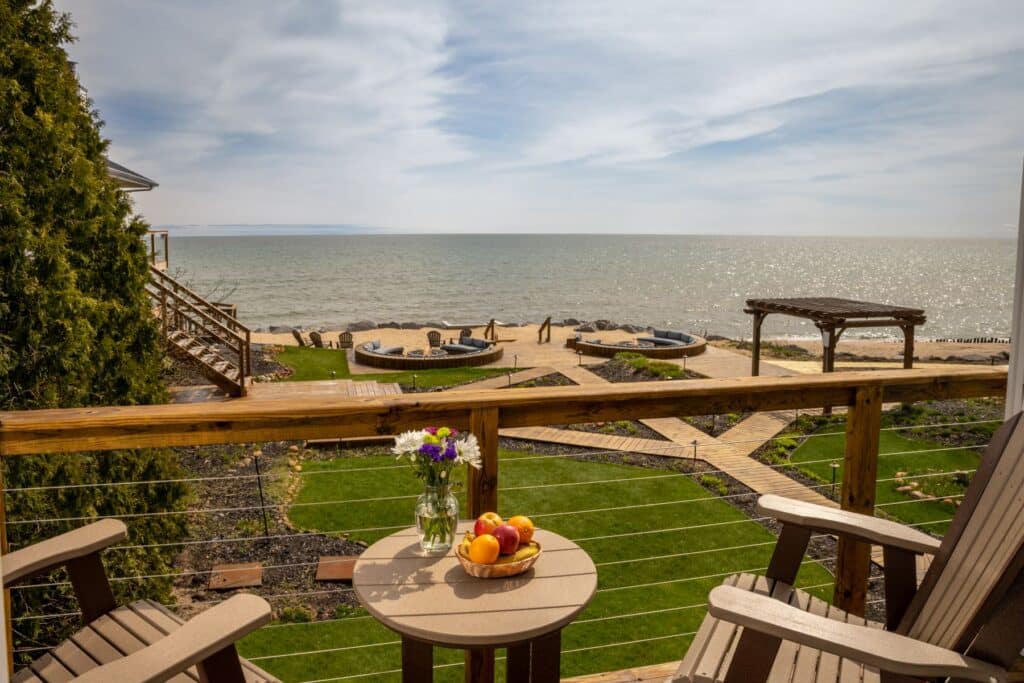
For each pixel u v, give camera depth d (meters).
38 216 4.73
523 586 1.74
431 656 1.70
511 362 20.64
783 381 2.49
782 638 1.33
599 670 4.59
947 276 93.94
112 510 4.61
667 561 6.53
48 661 1.60
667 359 21.34
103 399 5.25
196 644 1.25
